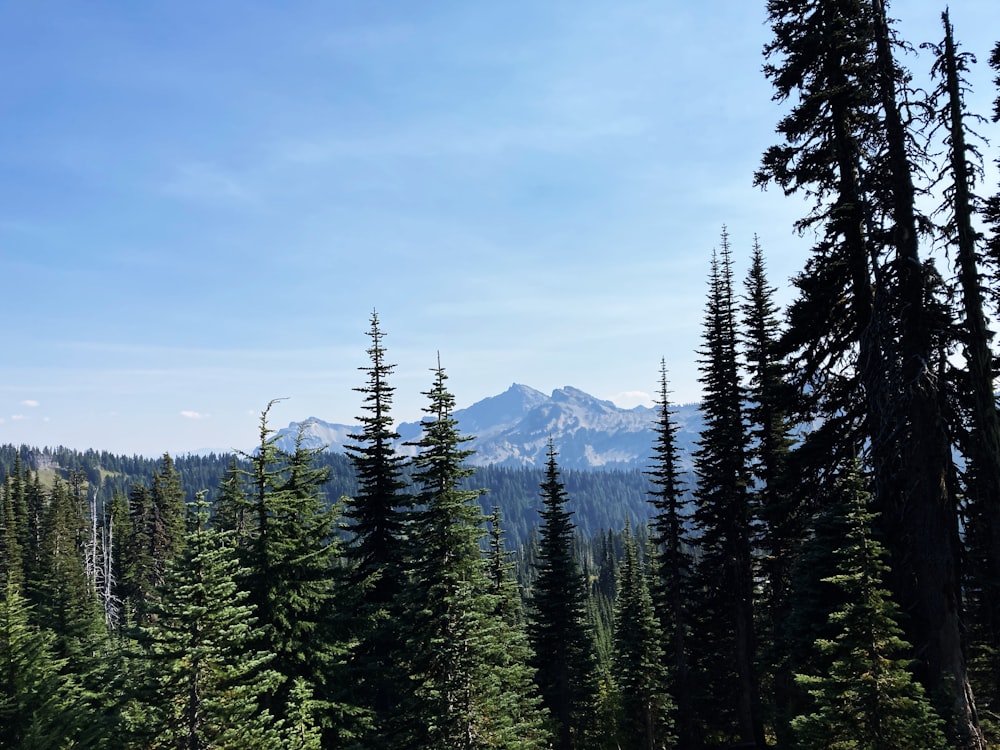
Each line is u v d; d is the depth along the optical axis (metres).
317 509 24.03
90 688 22.59
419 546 21.06
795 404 19.58
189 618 15.20
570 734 36.00
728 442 27.84
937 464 14.47
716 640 31.23
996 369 15.75
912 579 14.78
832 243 18.06
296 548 21.92
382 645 23.66
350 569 25.17
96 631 29.77
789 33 18.22
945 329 14.65
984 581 14.93
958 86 14.64
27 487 79.19
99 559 72.81
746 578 27.61
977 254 14.77
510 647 25.97
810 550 16.61
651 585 40.12
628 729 33.78
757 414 26.98
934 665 13.99
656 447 31.30
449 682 19.39
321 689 20.70
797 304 19.08
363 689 22.80
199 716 14.84
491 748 18.88
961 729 13.04
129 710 16.08
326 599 22.66
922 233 15.02
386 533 25.66
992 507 15.32
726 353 28.52
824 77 17.81
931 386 14.35
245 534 21.83
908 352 14.99
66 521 74.69
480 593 21.77
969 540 17.19
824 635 15.98
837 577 13.00
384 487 25.55
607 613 87.44
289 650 20.14
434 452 21.11
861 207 16.64
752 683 27.36
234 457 22.34
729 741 31.67
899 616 14.45
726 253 29.19
